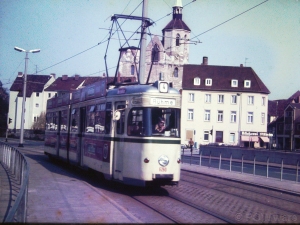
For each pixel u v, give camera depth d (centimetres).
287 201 1331
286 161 3198
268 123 9081
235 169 2662
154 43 8156
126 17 1923
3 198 1120
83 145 1762
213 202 1230
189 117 7319
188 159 3597
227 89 7344
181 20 8400
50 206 1013
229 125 7319
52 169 2056
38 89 9456
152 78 8138
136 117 1320
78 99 1945
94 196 1182
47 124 2697
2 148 2302
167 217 959
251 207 1163
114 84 1554
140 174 1278
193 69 7638
